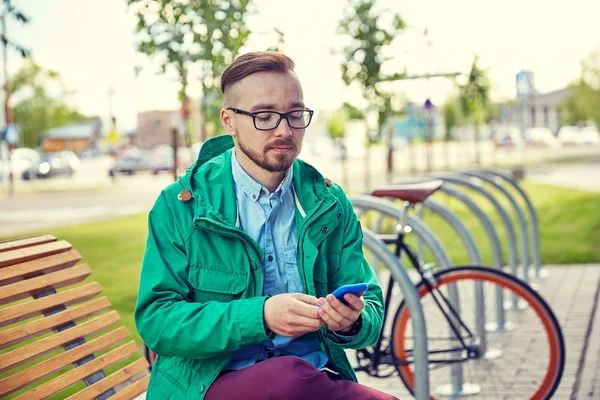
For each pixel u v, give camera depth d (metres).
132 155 44.66
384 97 11.38
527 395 4.56
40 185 34.75
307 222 2.54
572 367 5.16
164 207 2.51
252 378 2.33
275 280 2.54
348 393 2.30
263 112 2.45
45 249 2.93
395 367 4.55
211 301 2.43
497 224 13.62
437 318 4.64
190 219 2.49
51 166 39.53
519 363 5.09
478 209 5.84
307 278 2.52
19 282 2.73
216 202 2.53
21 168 39.03
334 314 2.21
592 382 4.80
